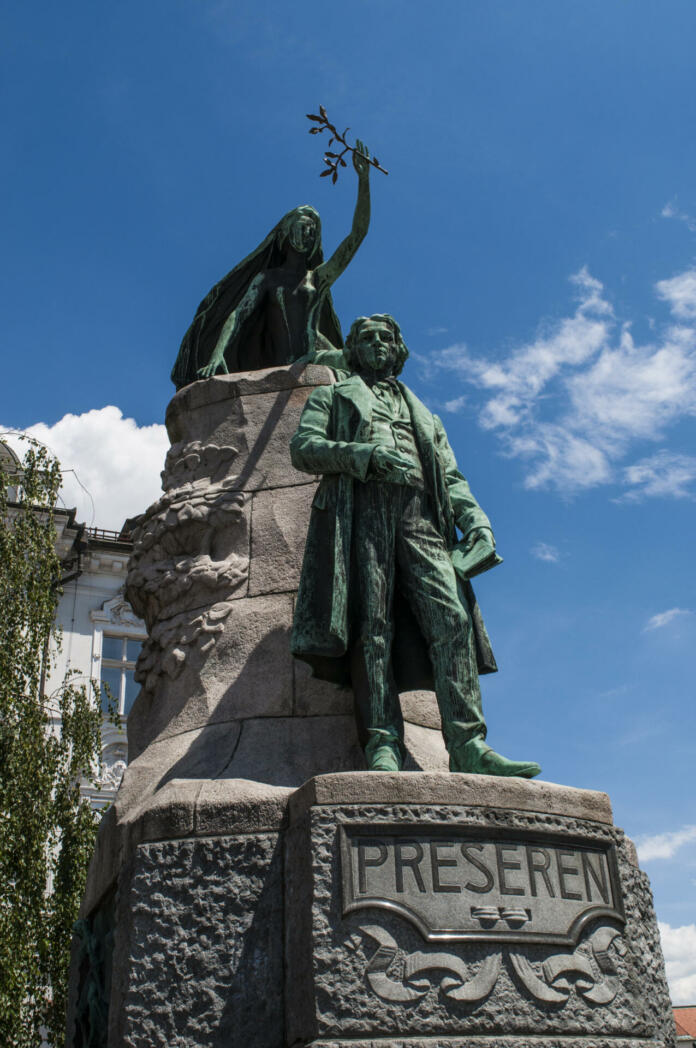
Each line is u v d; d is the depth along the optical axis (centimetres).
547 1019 344
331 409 475
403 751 417
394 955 339
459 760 413
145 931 366
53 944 1209
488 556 454
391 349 496
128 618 2375
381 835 358
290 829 371
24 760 1254
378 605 432
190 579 500
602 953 365
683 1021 2998
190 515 516
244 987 353
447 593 437
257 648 475
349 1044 324
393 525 448
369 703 419
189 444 548
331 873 350
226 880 369
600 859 383
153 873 375
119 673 2323
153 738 478
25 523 1373
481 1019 337
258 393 550
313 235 628
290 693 459
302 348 606
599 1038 349
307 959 340
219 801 383
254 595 493
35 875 1200
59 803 1304
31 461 1396
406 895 349
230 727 454
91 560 2391
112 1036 364
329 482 449
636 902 395
